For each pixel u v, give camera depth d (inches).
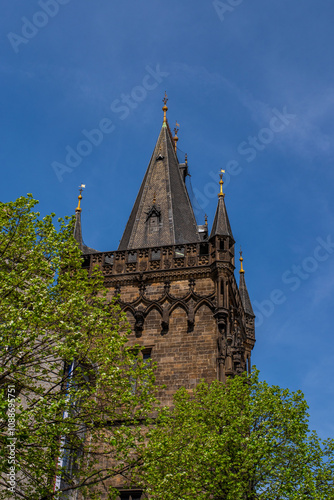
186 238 2333.9
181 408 1649.9
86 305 1306.6
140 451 1283.2
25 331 1172.5
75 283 1341.0
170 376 1940.2
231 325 2031.3
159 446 1283.2
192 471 1489.9
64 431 1168.8
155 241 2294.5
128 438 1234.6
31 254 1295.5
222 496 1513.3
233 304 2139.5
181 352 1973.4
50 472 1195.3
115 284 2148.1
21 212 1312.7
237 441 1546.5
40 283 1255.5
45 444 1161.4
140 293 2103.8
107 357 1277.1
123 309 2086.6
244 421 1608.0
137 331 2037.4
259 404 1636.3
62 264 1348.4
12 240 1286.9
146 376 1333.7
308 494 1515.7
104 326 1311.5
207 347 1966.0
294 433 1598.2
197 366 1940.2
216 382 1729.8
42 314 1220.5
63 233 1353.3
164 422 1528.1
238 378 1705.2
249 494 1518.2
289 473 1529.3
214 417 1636.3
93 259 2229.3
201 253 2161.7
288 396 1670.8
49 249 1323.8
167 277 2118.6
